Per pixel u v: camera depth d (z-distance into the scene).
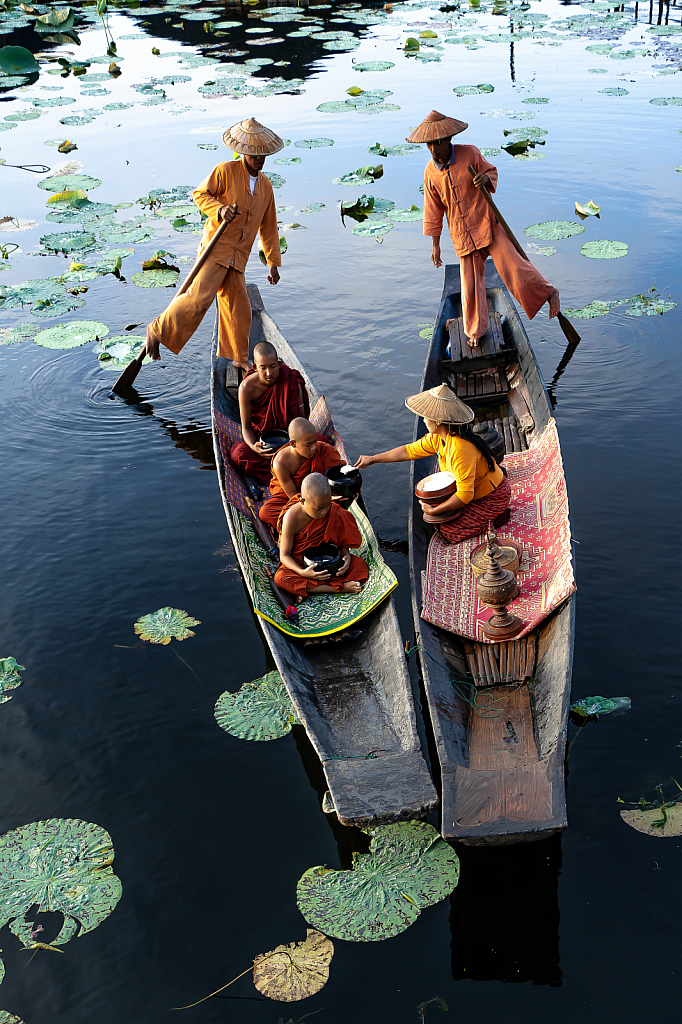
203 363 8.91
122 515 6.81
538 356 8.38
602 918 3.85
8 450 7.63
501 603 4.93
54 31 22.00
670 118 13.95
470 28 20.48
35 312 9.62
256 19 22.31
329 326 9.23
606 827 4.22
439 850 4.14
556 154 12.82
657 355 8.24
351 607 5.48
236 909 4.02
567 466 6.88
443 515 5.76
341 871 4.07
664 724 4.73
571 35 19.39
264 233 8.06
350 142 13.95
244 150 7.14
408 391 8.12
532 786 3.88
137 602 5.94
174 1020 3.60
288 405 6.97
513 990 3.61
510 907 3.93
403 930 3.84
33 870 4.18
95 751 4.85
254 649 5.50
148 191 12.35
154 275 10.16
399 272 10.22
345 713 4.76
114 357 8.74
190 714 5.05
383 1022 3.54
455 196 7.44
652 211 10.95
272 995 3.65
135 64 19.02
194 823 4.43
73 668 5.43
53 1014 3.65
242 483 6.81
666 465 6.82
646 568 5.81
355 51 19.00
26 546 6.51
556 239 10.40
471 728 4.51
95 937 3.91
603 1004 3.54
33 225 11.66
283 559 5.61
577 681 5.02
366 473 7.16
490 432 6.62
